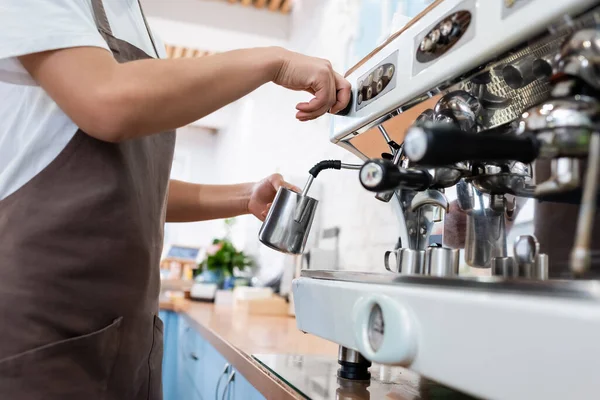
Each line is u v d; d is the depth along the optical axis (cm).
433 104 63
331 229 221
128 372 78
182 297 313
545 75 50
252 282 302
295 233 74
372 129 74
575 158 43
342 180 216
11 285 67
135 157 79
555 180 45
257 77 68
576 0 39
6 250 68
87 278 71
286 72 71
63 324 69
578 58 41
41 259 69
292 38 343
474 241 73
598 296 33
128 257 75
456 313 41
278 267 270
